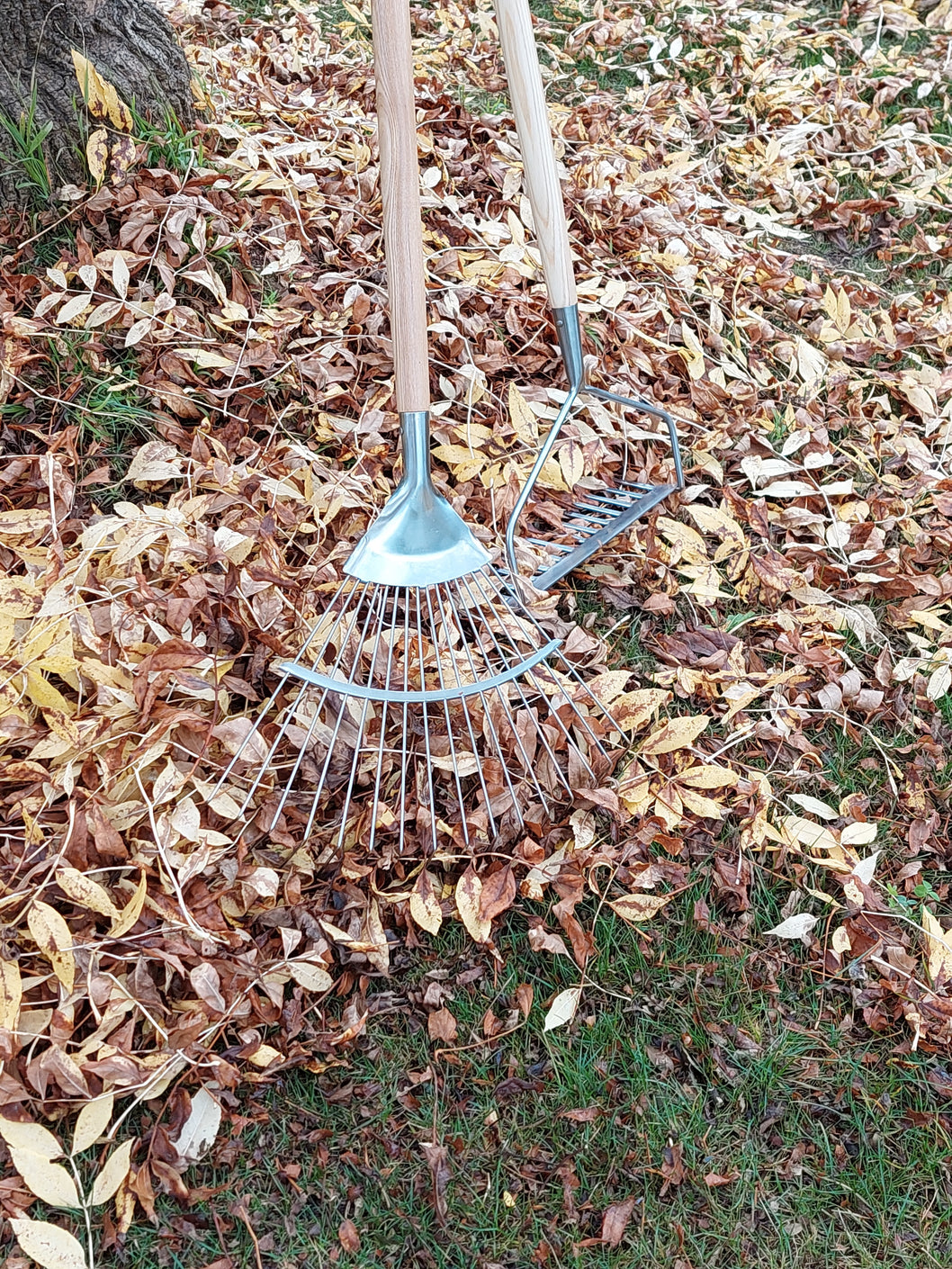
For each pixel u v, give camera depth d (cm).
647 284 210
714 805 134
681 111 273
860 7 328
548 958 125
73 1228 101
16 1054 104
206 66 225
